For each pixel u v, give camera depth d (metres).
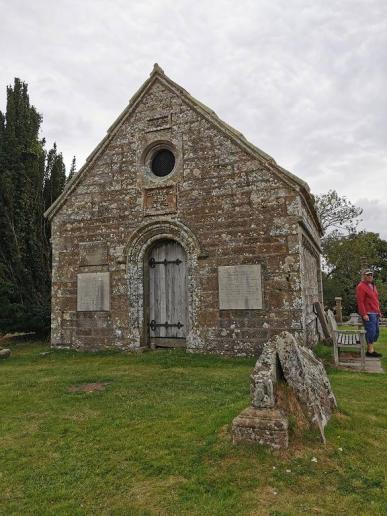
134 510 3.85
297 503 3.84
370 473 4.34
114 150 13.21
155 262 12.78
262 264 10.91
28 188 18.41
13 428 6.09
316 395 5.50
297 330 10.34
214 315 11.28
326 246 38.09
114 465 4.76
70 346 12.98
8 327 15.97
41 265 18.48
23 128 19.12
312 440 4.82
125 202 12.82
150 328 12.63
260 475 4.27
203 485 4.21
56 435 5.75
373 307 11.44
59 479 4.52
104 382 8.77
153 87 12.97
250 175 11.31
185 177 12.10
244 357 10.79
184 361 10.69
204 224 11.69
